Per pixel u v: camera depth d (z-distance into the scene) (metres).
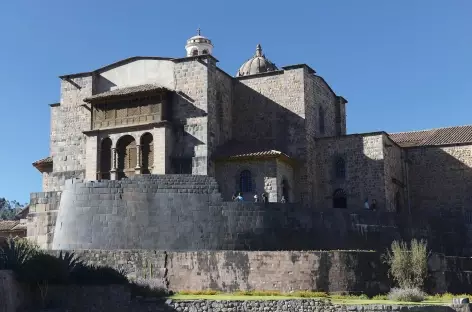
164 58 52.38
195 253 35.78
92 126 52.91
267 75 54.69
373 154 51.44
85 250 36.44
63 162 55.12
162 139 49.59
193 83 50.78
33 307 30.83
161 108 50.28
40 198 43.81
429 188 56.28
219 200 38.34
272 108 53.91
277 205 38.81
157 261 35.94
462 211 54.56
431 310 30.28
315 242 39.16
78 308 31.61
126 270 36.00
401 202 55.44
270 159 49.09
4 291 28.39
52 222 42.97
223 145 52.91
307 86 53.81
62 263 32.75
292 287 34.81
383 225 41.50
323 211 39.97
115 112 52.12
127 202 38.75
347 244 40.00
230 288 35.06
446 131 59.81
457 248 44.25
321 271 35.16
